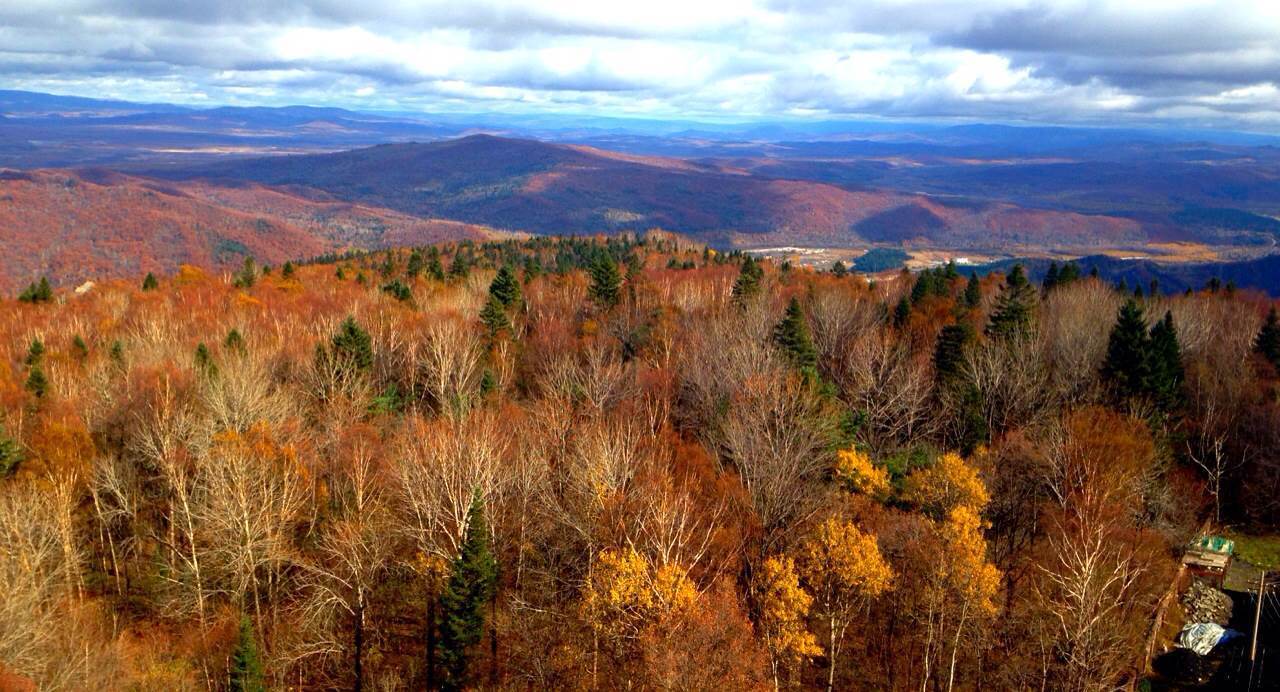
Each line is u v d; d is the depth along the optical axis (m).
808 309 86.31
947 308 84.94
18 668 35.16
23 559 40.56
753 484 49.00
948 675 43.06
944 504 46.47
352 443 55.19
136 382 61.91
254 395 57.31
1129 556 42.22
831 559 41.00
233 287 111.50
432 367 68.94
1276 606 48.09
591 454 49.03
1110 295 90.12
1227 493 60.28
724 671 34.19
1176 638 46.47
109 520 51.84
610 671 38.91
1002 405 64.12
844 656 44.56
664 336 77.50
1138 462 51.84
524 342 83.06
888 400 63.75
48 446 53.50
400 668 46.28
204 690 42.62
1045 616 43.06
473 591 41.09
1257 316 82.12
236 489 46.91
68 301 108.62
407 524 49.28
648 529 42.06
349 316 75.50
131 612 49.34
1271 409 60.25
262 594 50.28
